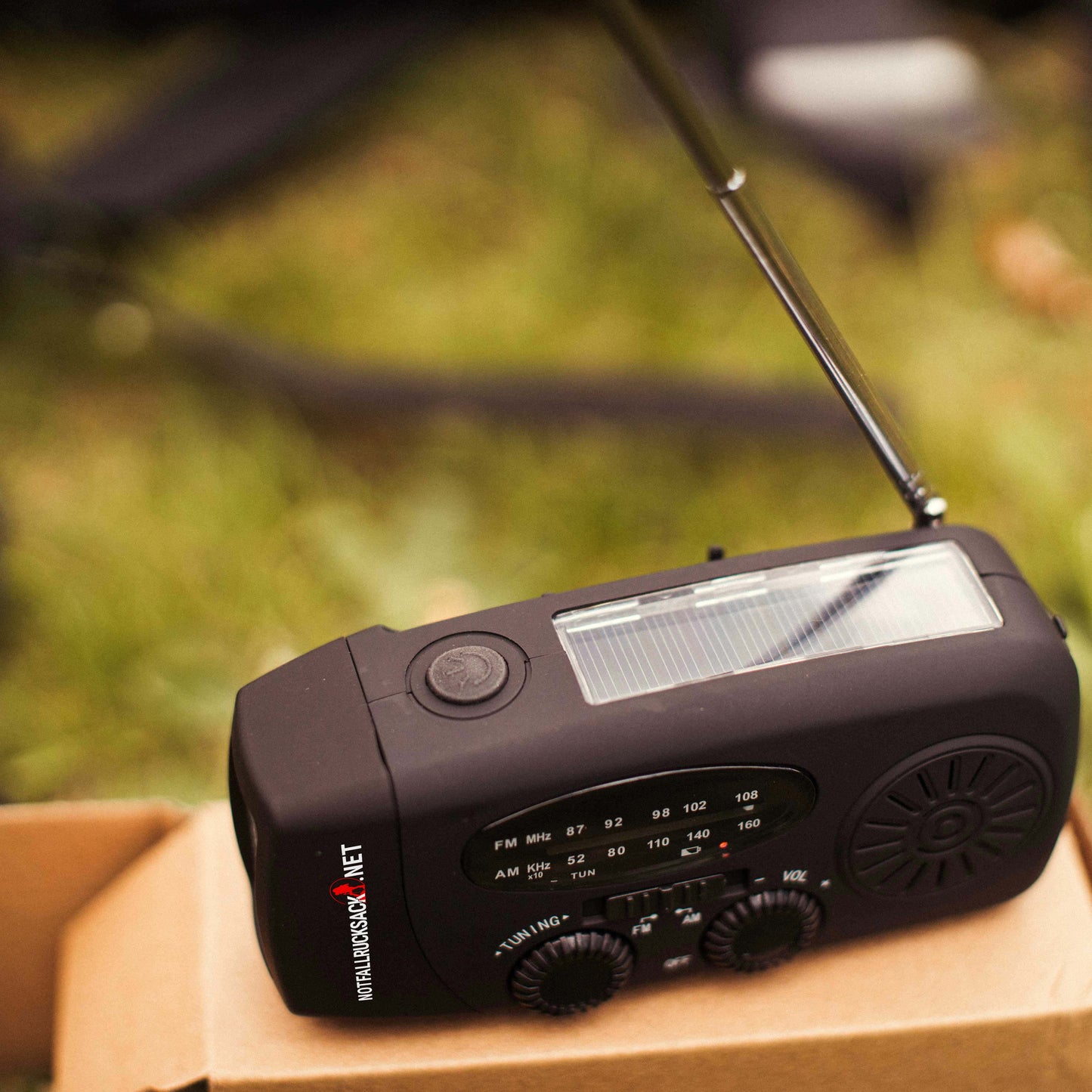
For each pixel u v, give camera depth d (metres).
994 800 0.67
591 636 0.63
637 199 2.00
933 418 1.62
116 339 1.79
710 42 2.06
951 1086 0.72
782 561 0.67
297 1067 0.67
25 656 1.40
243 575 1.48
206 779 1.31
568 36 2.44
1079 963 0.72
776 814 0.64
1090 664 1.32
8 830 0.81
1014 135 2.04
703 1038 0.68
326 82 2.19
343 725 0.60
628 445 1.65
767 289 1.87
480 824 0.59
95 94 2.31
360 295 1.91
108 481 1.63
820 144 1.85
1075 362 1.75
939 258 1.91
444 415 1.67
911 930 0.74
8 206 1.88
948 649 0.63
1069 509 1.47
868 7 1.98
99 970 0.78
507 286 1.92
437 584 1.46
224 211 2.07
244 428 1.70
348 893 0.60
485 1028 0.69
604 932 0.66
